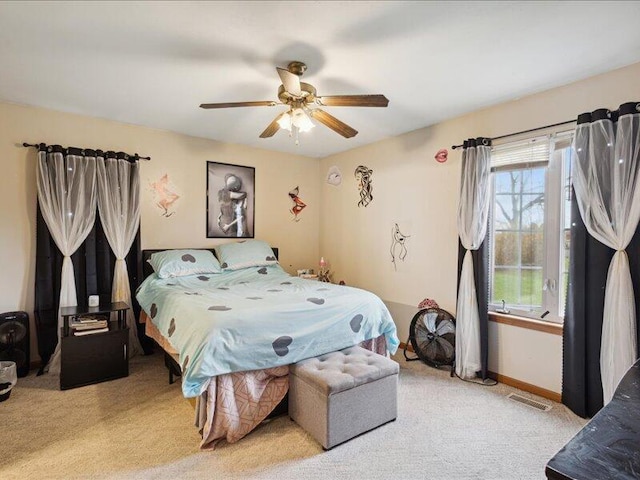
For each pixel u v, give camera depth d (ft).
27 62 7.18
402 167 12.02
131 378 9.22
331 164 15.30
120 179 10.75
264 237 14.42
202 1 5.26
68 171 9.91
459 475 5.56
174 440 6.41
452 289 10.44
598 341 7.18
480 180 9.29
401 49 6.62
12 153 9.47
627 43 6.34
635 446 2.43
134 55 6.89
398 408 7.68
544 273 8.64
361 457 5.98
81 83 8.20
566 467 2.21
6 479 5.33
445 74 7.64
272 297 8.34
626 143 6.77
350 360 7.27
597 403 7.20
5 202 9.40
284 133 12.17
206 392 6.51
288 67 7.23
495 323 9.30
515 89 8.40
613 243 6.92
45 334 9.64
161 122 11.03
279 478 5.46
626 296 6.70
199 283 10.53
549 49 6.58
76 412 7.39
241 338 6.52
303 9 5.46
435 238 10.93
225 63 7.21
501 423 7.09
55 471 5.53
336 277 14.99
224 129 11.76
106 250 10.54
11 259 9.50
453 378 9.37
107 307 9.65
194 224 12.61
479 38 6.23
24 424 6.89
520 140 8.88
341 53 6.79
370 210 13.34
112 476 5.45
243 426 6.49
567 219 8.22
